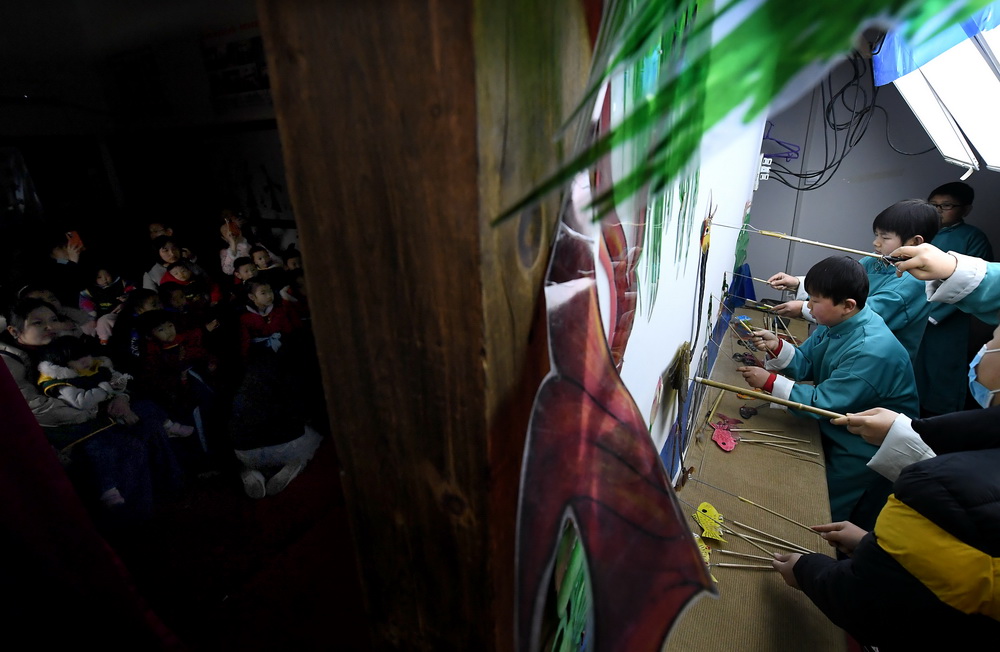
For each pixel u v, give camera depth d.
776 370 2.08
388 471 0.41
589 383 0.38
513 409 0.36
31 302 1.50
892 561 0.85
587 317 0.38
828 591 0.98
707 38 0.19
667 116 0.19
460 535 0.39
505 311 0.32
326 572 1.61
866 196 3.44
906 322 2.33
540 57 0.29
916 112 2.47
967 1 0.13
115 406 1.68
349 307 0.35
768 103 0.16
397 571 0.46
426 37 0.24
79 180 2.52
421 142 0.27
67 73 2.39
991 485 0.75
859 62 3.10
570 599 0.64
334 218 0.33
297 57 0.29
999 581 0.72
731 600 1.15
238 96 2.29
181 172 2.62
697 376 1.66
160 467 1.85
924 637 0.83
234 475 2.07
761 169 3.41
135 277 1.98
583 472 0.36
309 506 1.92
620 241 0.58
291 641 1.41
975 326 3.23
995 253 3.31
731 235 2.24
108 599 1.14
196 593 1.58
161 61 2.39
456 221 0.28
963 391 2.62
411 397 0.36
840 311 1.74
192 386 1.95
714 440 1.71
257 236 2.22
